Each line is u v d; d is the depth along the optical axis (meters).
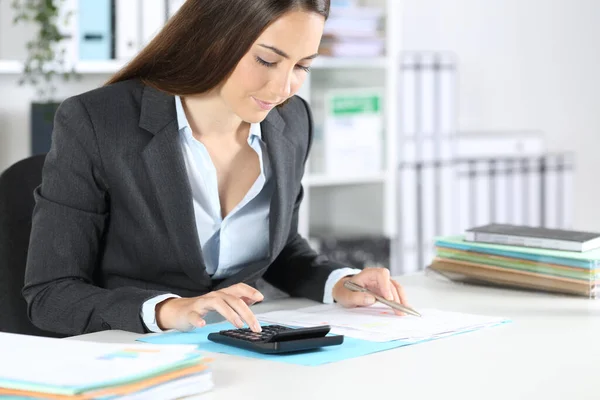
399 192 3.97
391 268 3.86
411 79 3.95
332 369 1.28
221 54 1.68
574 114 4.88
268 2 1.60
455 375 1.25
